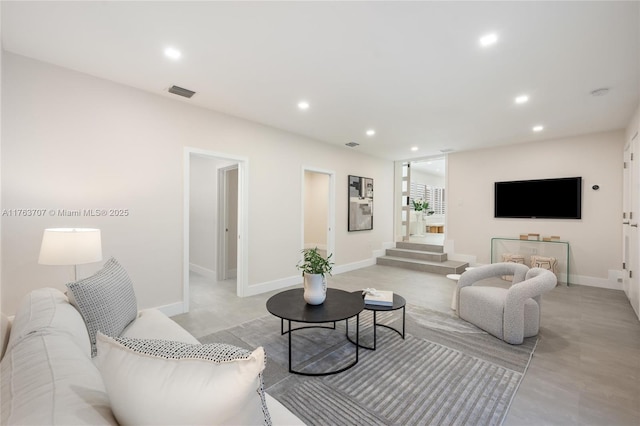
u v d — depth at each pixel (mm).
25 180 2383
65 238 1946
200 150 3449
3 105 2281
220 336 2713
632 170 3697
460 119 3852
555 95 3066
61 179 2549
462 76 2668
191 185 5676
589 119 3822
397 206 7023
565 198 4723
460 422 1624
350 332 2820
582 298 3887
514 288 2568
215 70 2594
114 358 752
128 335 1739
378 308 2418
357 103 3324
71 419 639
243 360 693
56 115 2520
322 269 2404
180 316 3221
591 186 4531
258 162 4086
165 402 676
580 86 2854
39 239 2439
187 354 740
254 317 3199
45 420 618
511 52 2279
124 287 1884
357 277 5133
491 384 1971
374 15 1866
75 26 1984
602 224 4445
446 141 5051
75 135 2617
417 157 6531
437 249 6199
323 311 2215
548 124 4047
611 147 4367
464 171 5836
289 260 4539
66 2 1747
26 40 2146
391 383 1981
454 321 3090
